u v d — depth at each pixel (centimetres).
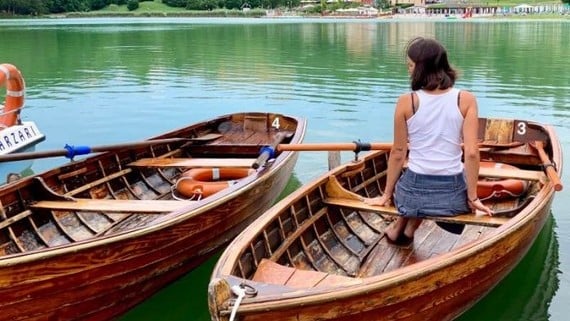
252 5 10288
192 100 1551
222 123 928
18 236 547
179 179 683
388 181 491
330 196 588
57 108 1465
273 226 501
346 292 369
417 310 422
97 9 9312
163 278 548
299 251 524
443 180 474
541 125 809
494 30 4625
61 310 464
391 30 4750
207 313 569
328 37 3828
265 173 649
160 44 3262
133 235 485
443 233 582
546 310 553
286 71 2075
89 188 652
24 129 989
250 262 448
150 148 779
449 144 468
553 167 637
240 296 352
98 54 2711
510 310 555
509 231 479
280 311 355
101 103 1523
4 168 948
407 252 543
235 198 591
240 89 1702
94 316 495
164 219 518
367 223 627
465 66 2173
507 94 1595
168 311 575
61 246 446
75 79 1942
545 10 9206
